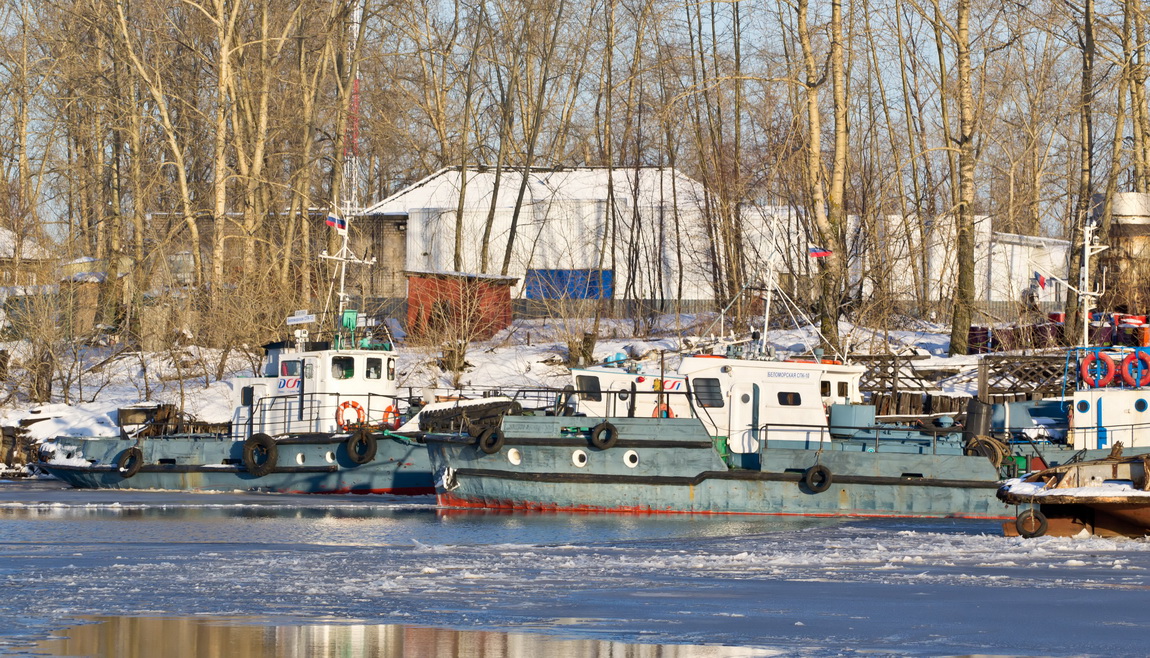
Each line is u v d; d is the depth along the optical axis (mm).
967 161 154125
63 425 148875
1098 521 87125
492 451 103875
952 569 69875
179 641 48781
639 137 198125
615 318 195875
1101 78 156125
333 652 47031
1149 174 160000
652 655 46781
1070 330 146625
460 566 70062
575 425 103750
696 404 105812
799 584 63781
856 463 100688
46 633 50250
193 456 126688
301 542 83625
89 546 80812
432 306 168875
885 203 184125
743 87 191500
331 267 181625
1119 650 47719
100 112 192875
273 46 198375
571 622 53062
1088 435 100375
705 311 197000
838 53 152000
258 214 186000
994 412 108375
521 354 163125
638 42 188875
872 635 50375
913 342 162250
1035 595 60219
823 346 138500
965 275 153875
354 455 118312
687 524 95375
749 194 191500
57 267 180875
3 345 171625
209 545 81625
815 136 151375
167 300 174375
